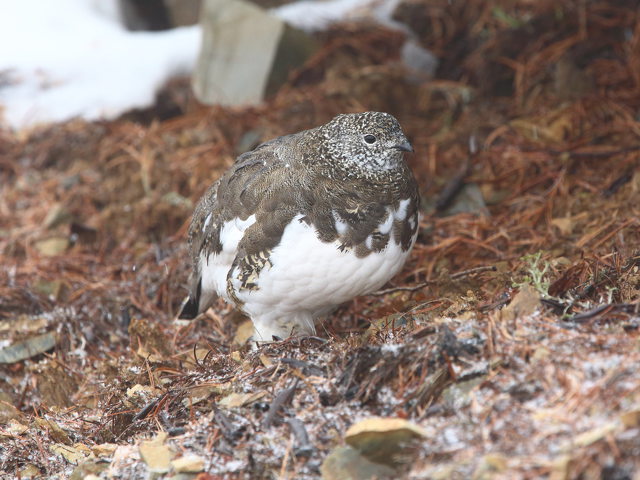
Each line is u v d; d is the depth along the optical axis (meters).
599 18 13.45
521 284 7.44
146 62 15.15
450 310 7.58
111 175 13.08
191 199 12.24
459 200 11.15
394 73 13.66
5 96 14.84
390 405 6.34
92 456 7.02
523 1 14.23
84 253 11.88
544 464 5.29
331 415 6.39
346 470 5.90
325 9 15.38
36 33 15.65
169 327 10.09
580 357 6.05
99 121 14.08
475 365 6.30
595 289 7.53
